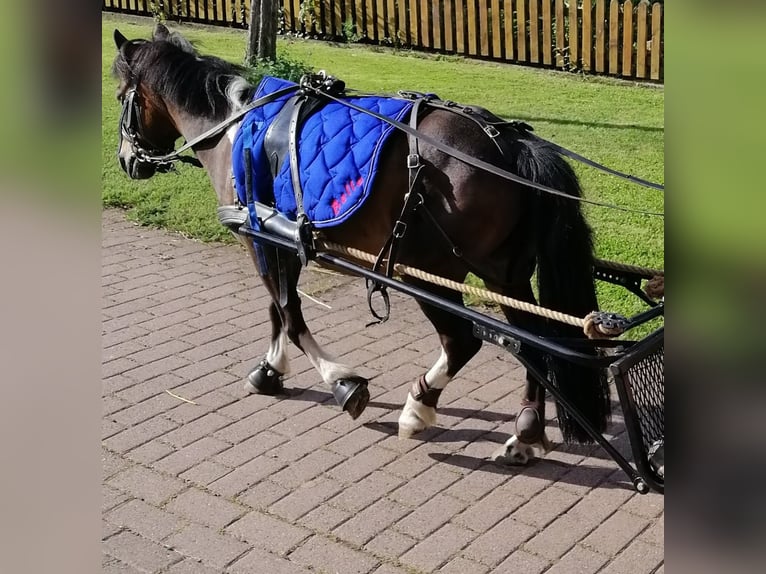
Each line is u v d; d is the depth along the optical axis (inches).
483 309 238.1
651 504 164.1
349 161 163.2
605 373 163.3
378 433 189.6
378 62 462.9
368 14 498.0
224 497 168.4
